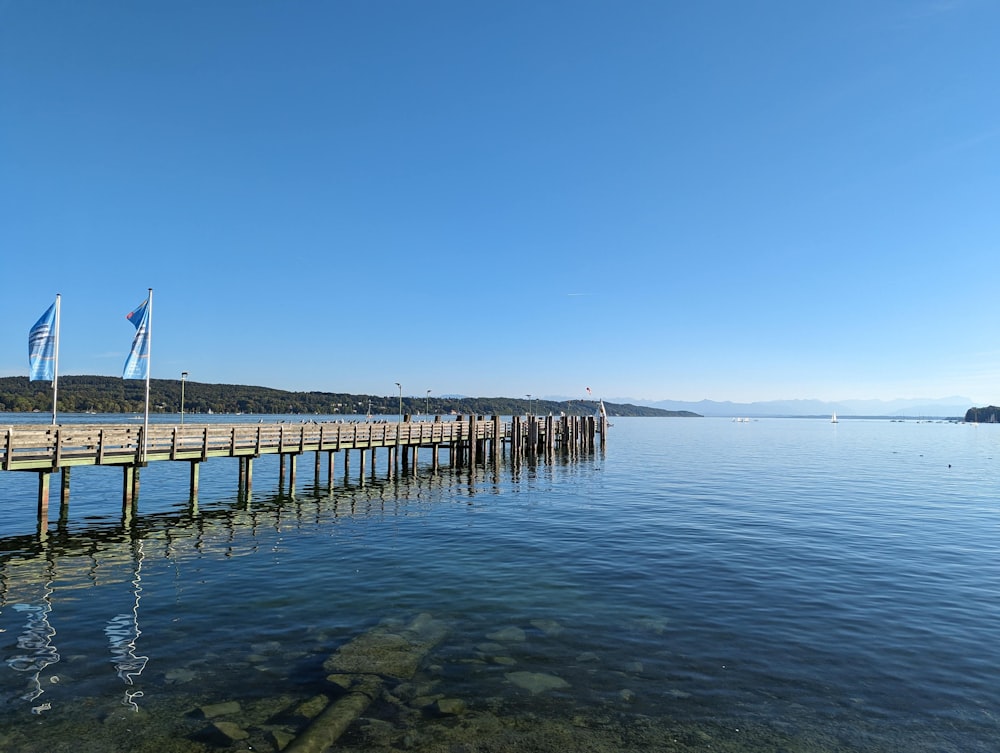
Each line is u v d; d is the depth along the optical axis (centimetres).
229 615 1210
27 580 1468
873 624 1172
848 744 749
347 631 1122
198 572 1548
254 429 2842
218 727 773
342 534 2056
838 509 2645
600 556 1738
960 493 3244
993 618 1211
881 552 1795
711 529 2159
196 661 981
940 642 1082
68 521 2281
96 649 1032
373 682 902
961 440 11012
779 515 2477
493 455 4400
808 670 962
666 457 5903
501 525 2236
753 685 908
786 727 789
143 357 2570
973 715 823
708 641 1081
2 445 1962
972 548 1855
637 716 814
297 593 1363
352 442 3450
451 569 1584
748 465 5059
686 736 765
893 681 925
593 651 1033
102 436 2266
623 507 2686
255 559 1691
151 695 862
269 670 947
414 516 2431
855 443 9588
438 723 790
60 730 765
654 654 1021
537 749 733
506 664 977
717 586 1430
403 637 1080
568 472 4269
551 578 1498
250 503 2761
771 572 1560
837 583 1459
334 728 759
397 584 1440
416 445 3988
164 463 4962
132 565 1620
